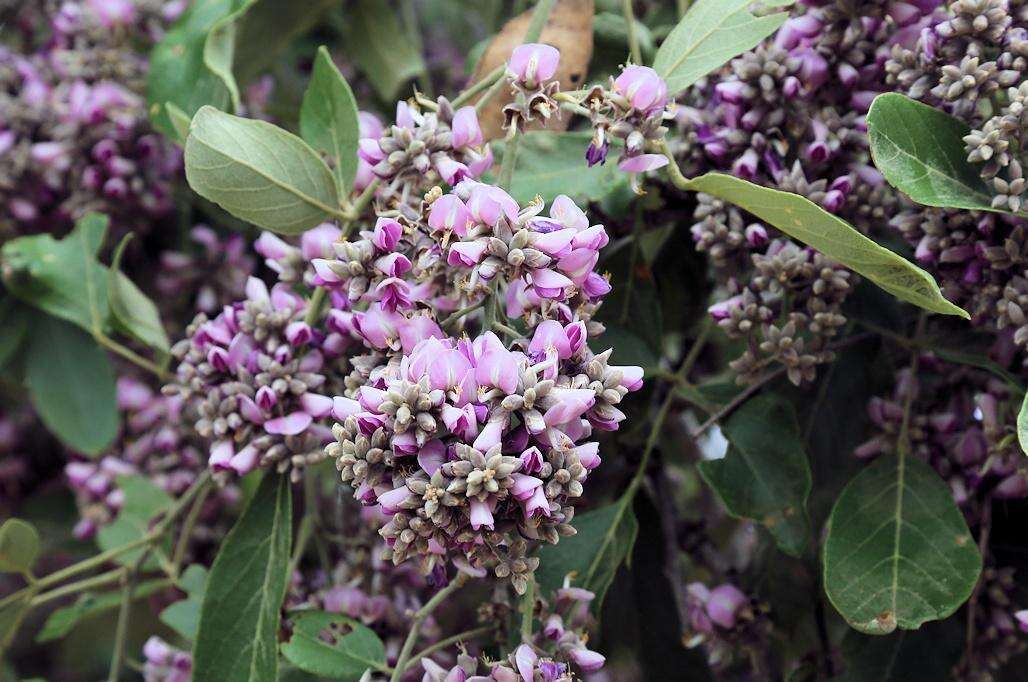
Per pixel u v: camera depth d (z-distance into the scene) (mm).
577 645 550
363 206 570
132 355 688
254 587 575
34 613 882
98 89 713
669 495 669
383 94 763
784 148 571
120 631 659
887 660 589
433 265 522
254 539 580
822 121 572
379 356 527
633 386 514
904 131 535
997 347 577
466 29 834
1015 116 531
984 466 577
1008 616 587
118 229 737
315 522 659
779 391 620
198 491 682
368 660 575
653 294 641
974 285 554
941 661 589
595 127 538
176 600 712
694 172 593
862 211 569
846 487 575
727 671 697
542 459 497
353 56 766
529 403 496
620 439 659
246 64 715
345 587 623
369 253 524
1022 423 505
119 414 717
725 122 587
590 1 629
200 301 743
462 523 497
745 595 638
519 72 533
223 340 580
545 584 590
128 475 731
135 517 720
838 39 569
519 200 596
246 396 570
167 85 663
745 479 584
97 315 686
